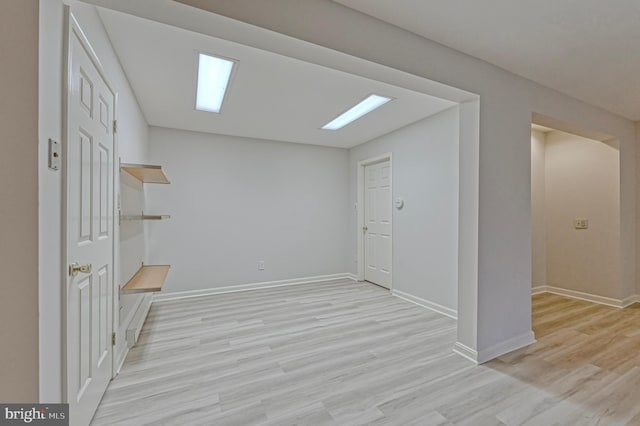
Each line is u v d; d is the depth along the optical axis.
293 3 1.45
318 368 2.04
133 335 2.33
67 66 1.11
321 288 4.29
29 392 0.89
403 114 3.29
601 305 3.52
